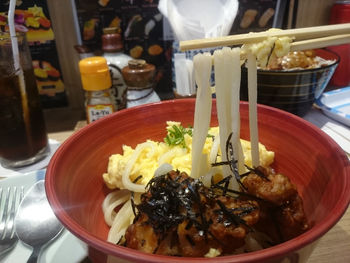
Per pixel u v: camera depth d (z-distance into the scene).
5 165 0.30
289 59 0.33
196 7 0.35
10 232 0.21
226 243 0.16
